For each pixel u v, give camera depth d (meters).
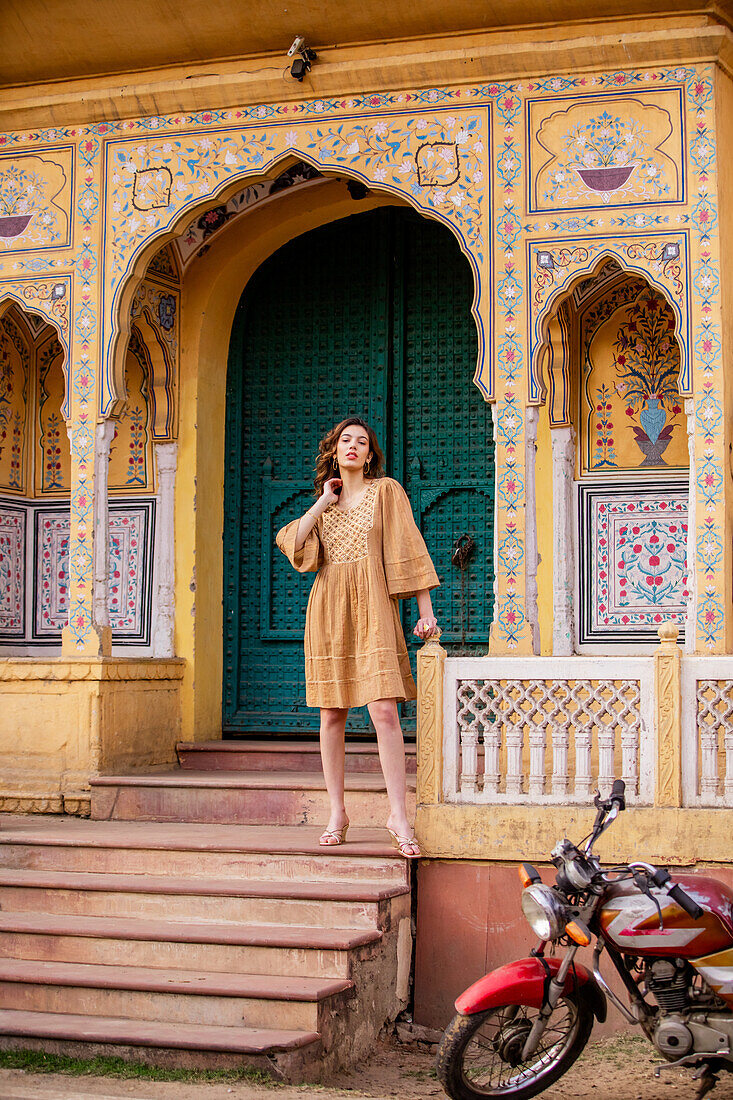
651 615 7.12
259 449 8.12
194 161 6.95
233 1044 4.32
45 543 8.19
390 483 5.63
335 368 8.01
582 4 6.28
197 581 7.77
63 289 7.13
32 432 8.24
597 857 4.18
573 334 7.29
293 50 6.58
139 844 5.76
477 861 5.55
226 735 8.00
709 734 5.32
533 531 6.26
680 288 6.18
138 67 7.07
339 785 5.70
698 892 4.14
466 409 7.79
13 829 6.29
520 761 5.54
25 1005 4.87
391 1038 5.27
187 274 7.90
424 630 5.58
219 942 4.96
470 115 6.51
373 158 6.63
